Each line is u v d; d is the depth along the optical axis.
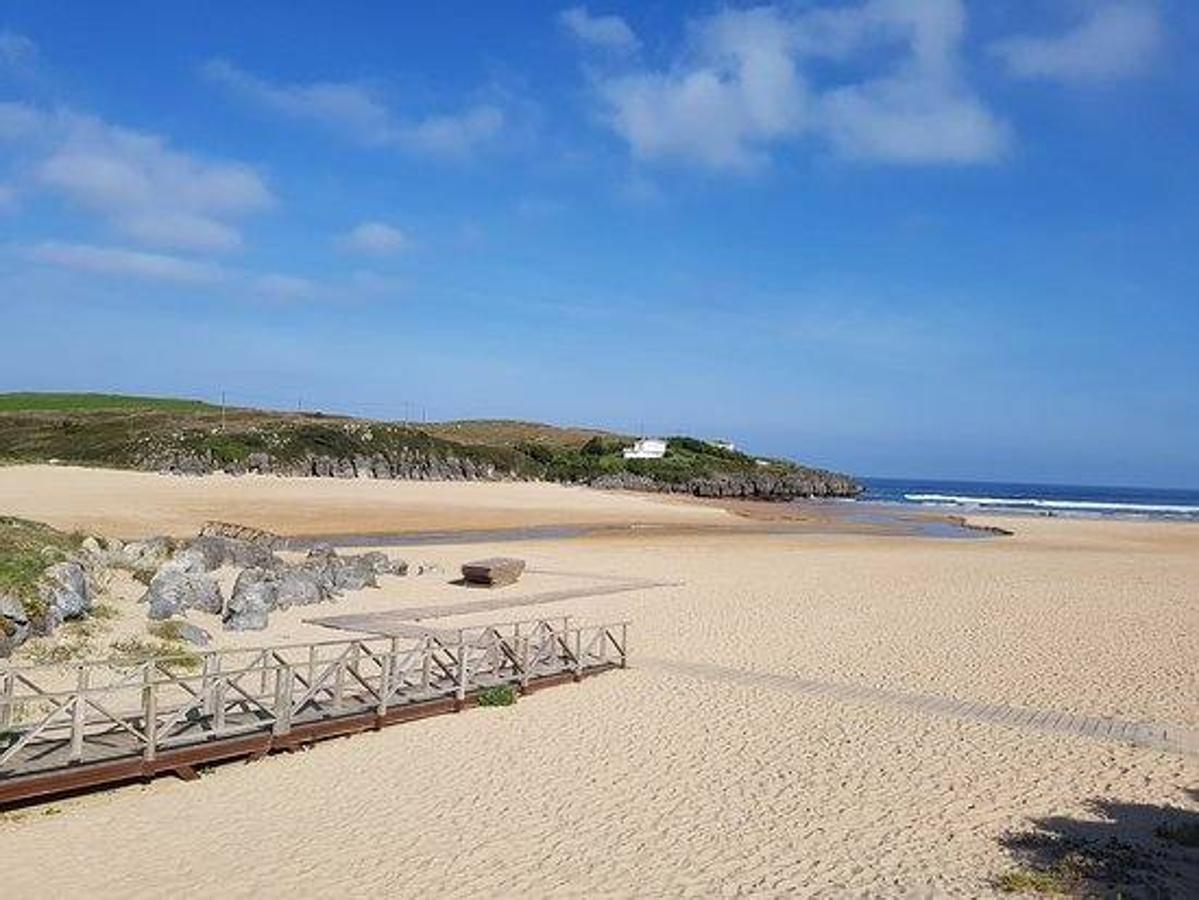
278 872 10.27
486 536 53.66
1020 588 34.66
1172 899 9.46
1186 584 36.91
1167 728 16.58
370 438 112.56
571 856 10.82
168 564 26.08
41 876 10.09
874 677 20.36
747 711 17.55
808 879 10.17
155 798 12.79
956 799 12.91
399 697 17.03
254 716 15.49
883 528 70.62
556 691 19.06
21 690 16.73
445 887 9.89
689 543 52.69
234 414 128.88
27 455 95.19
